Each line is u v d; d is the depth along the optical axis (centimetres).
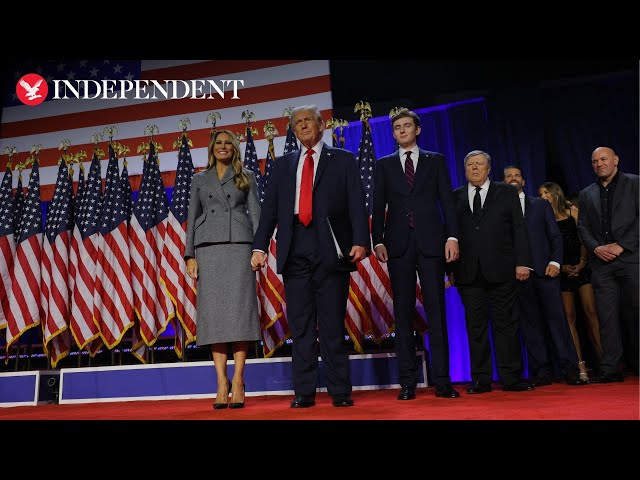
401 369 334
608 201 427
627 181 424
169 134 637
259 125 623
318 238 296
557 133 592
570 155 586
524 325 439
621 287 425
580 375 422
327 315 294
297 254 300
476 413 233
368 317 468
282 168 318
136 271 492
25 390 452
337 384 289
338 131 609
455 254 338
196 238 318
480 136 595
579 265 490
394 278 344
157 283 498
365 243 296
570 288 491
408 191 347
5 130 666
